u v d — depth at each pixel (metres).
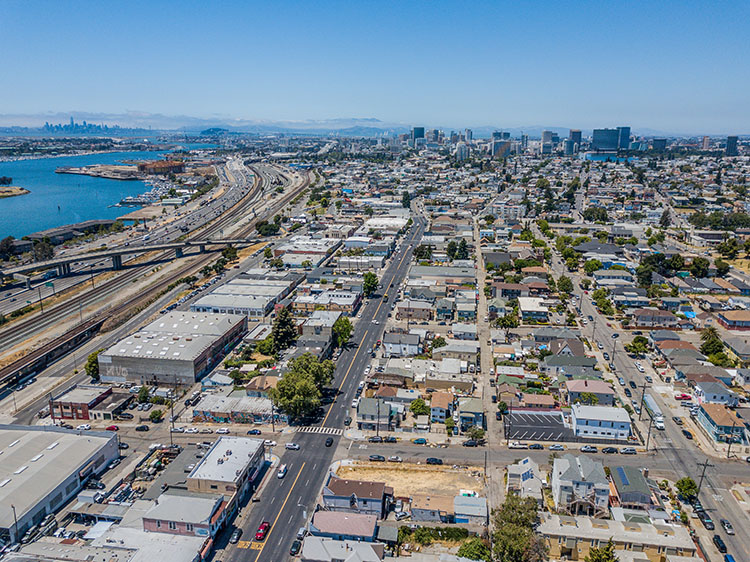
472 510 109.31
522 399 152.00
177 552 96.25
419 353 187.12
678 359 176.62
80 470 118.81
